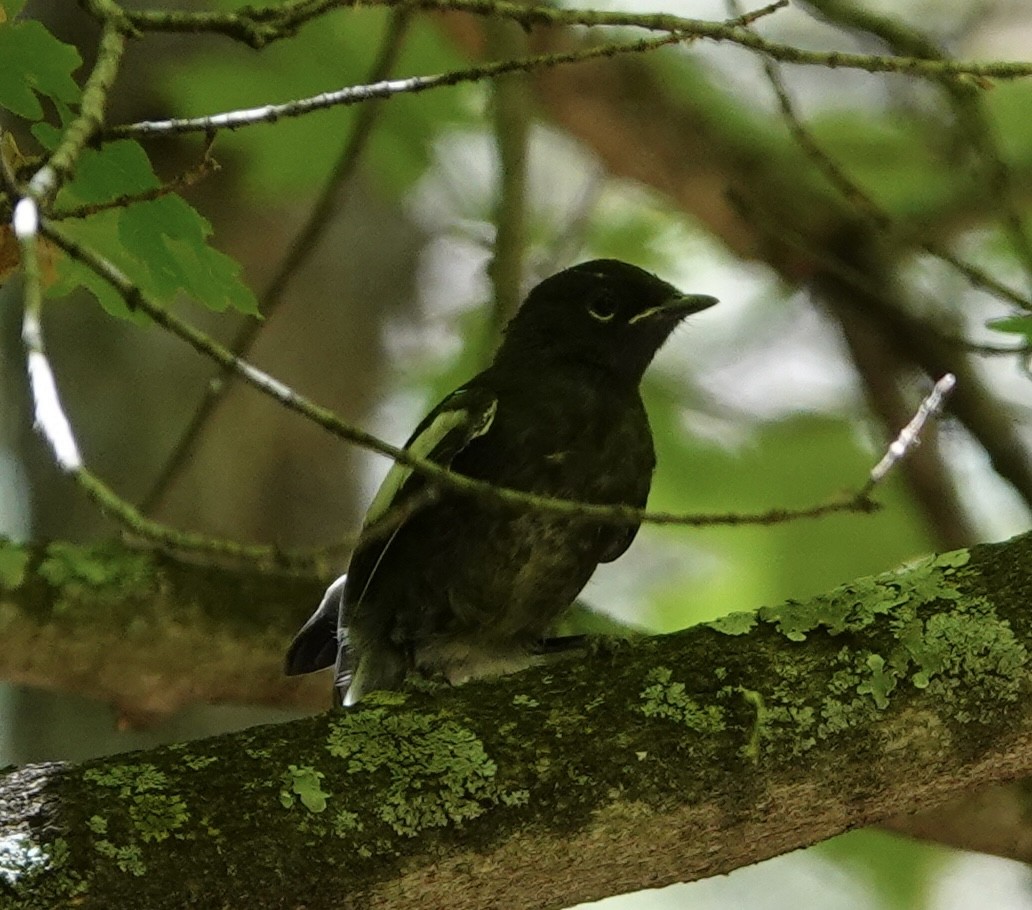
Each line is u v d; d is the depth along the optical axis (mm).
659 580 14906
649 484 9531
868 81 14219
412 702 6430
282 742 6195
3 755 12383
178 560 10414
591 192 13820
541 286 9953
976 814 9570
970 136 9914
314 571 5000
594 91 13523
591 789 6176
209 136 6262
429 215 14648
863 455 13438
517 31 11766
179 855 5789
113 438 12602
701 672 6465
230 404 13000
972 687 6344
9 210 6016
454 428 8867
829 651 6457
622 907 17250
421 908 6043
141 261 6637
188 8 12781
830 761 6281
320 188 12109
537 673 6570
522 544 8914
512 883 6137
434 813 6059
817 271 13367
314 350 13656
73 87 6398
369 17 11484
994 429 12359
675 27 6559
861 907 14625
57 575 10086
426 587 8977
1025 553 6652
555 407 9117
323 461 13383
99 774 5977
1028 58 15750
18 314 13281
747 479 13445
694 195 13805
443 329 14289
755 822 6301
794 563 13508
